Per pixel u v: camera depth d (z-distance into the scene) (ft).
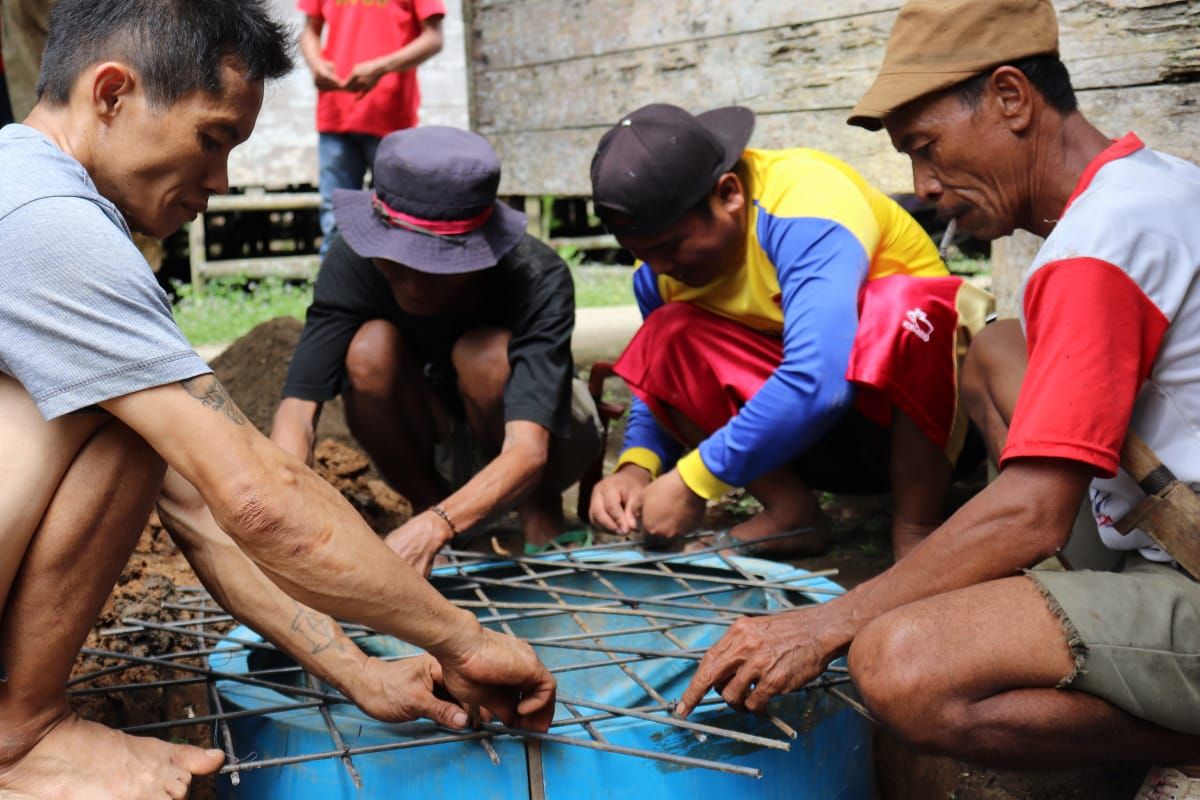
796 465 9.74
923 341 8.32
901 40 6.57
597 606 7.61
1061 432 5.66
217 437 5.07
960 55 6.36
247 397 12.98
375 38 17.29
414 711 6.06
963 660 5.64
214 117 5.27
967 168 6.51
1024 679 5.64
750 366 9.05
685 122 8.33
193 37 5.14
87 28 5.19
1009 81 6.30
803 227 8.45
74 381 4.97
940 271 9.46
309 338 9.34
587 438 9.97
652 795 6.00
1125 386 5.69
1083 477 5.77
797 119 13.26
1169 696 5.57
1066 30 9.77
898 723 5.78
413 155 8.35
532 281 9.11
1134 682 5.54
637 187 8.16
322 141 17.83
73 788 5.44
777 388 8.20
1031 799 7.07
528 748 5.94
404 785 5.98
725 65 14.14
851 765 6.71
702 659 6.23
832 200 8.54
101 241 4.98
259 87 5.41
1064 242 5.86
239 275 26.35
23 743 5.44
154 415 5.04
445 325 9.55
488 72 18.71
